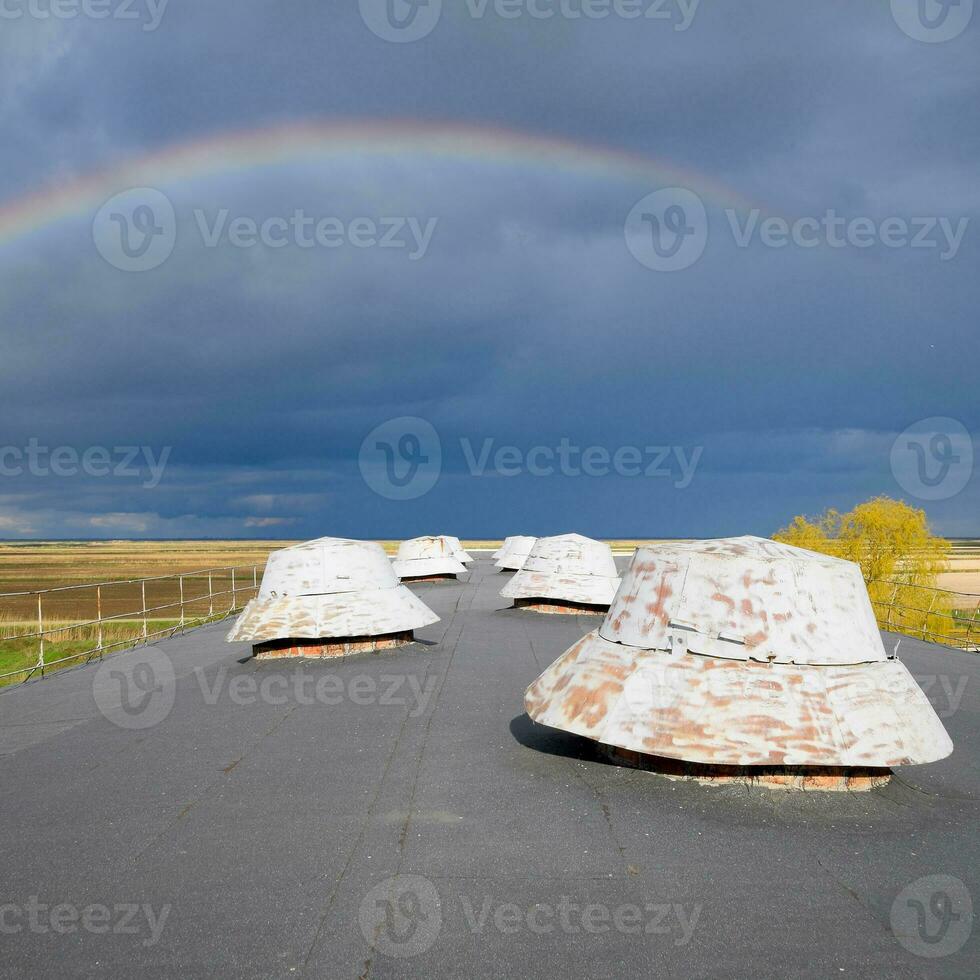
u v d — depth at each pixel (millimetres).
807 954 5469
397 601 17953
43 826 7883
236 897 6250
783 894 6340
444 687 14047
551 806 8188
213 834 7566
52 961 5359
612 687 9305
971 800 8734
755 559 9508
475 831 7547
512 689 13883
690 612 9438
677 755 8461
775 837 7484
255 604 17422
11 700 14680
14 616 47344
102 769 9812
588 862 6879
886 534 56375
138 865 6891
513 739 10688
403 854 7043
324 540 18625
